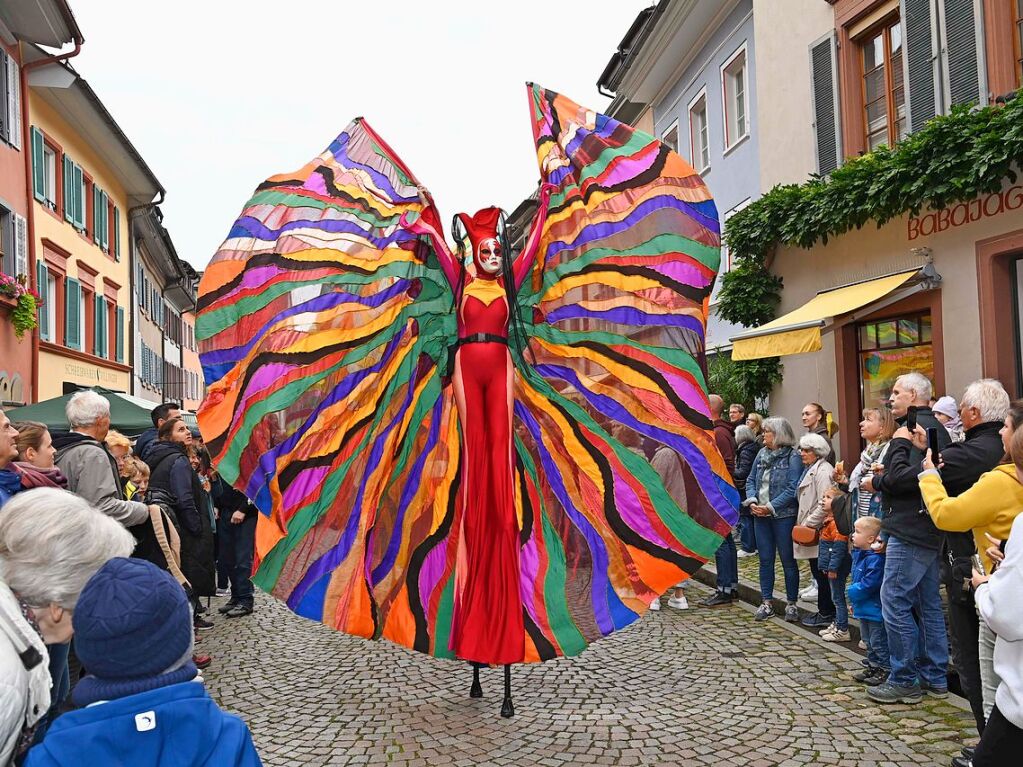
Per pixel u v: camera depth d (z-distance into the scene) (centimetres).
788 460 672
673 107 1789
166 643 155
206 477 791
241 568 777
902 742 405
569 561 491
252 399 438
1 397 1169
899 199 845
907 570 458
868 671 501
